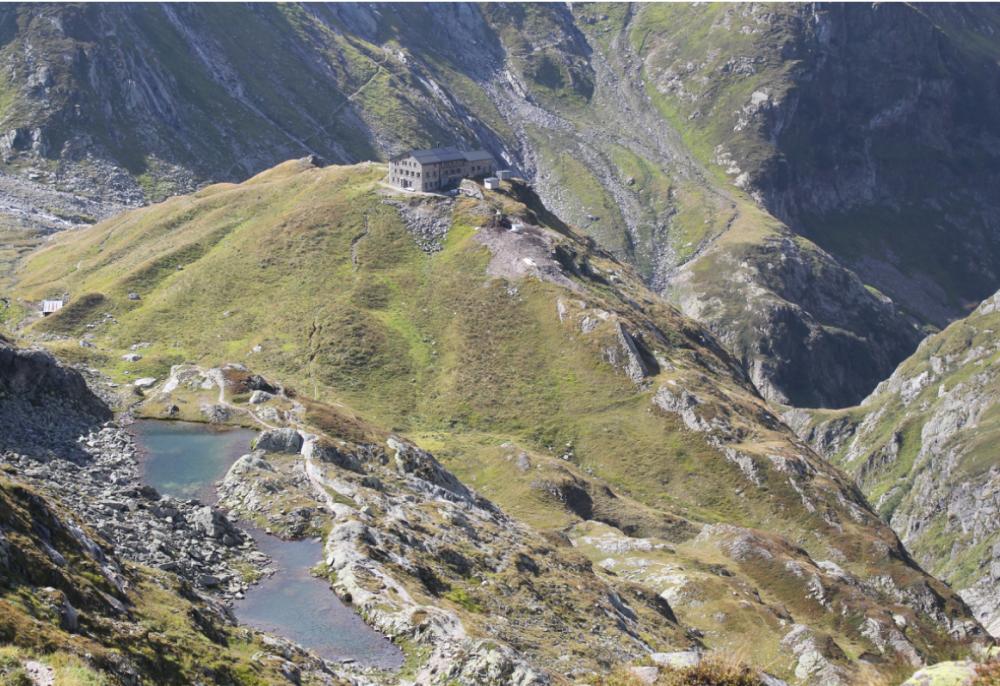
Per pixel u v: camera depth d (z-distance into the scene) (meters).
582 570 112.44
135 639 48.66
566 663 77.00
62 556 52.88
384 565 77.94
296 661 59.00
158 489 87.75
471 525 105.19
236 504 85.94
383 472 112.44
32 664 39.78
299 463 98.81
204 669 50.19
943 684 34.34
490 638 72.06
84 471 84.50
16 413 92.06
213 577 71.12
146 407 111.88
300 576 74.81
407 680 62.16
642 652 88.56
